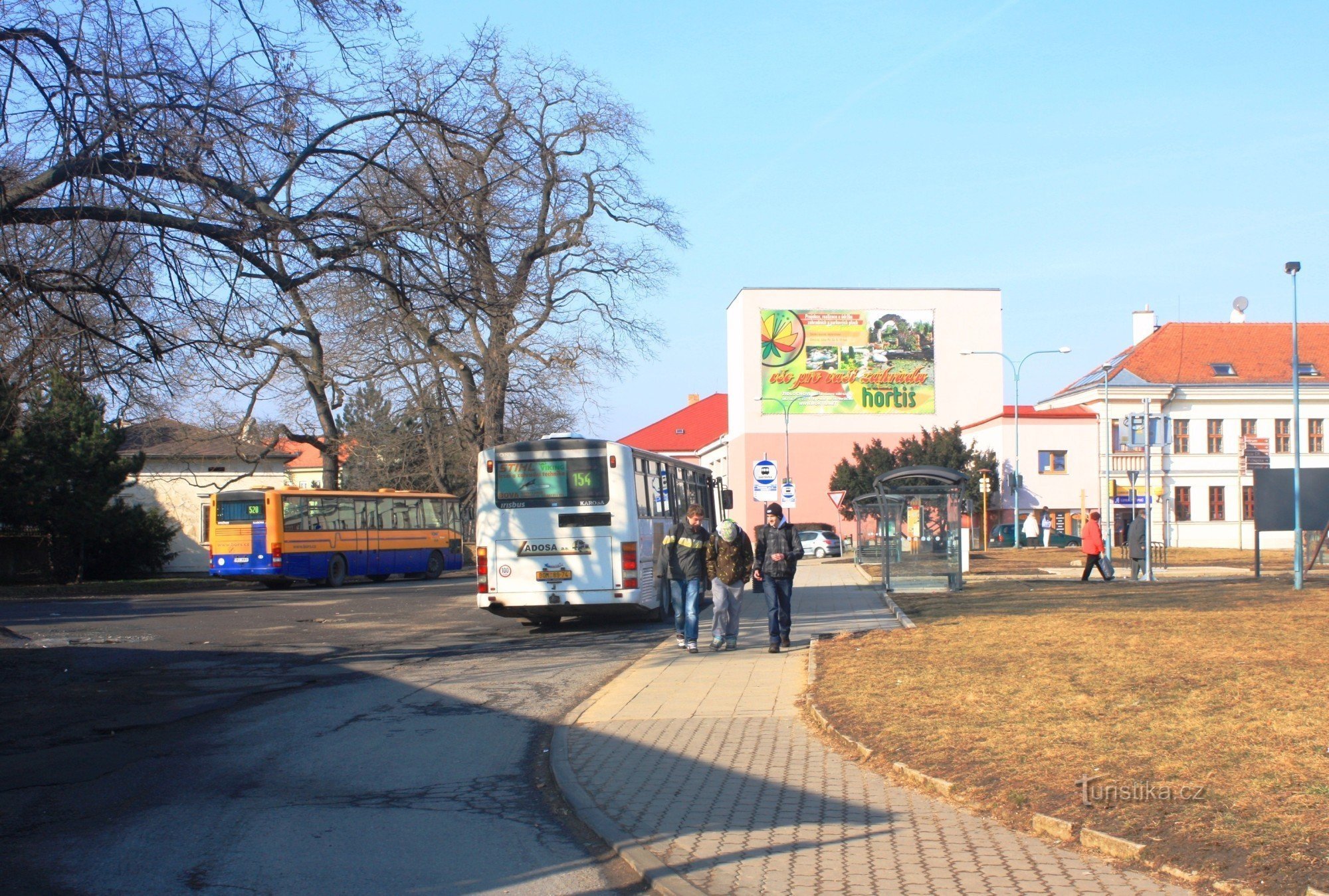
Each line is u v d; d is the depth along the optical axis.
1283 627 14.34
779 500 31.52
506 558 19.08
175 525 50.38
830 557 56.41
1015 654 12.07
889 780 7.33
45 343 11.79
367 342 32.50
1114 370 64.38
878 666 11.76
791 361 70.50
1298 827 5.39
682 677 12.48
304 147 12.87
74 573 40.12
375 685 12.96
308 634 19.39
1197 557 44.06
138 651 16.64
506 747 9.30
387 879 5.80
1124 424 63.09
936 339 71.12
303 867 5.99
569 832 6.70
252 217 12.20
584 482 19.08
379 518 40.28
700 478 28.05
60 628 20.67
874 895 5.16
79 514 37.16
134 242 11.72
